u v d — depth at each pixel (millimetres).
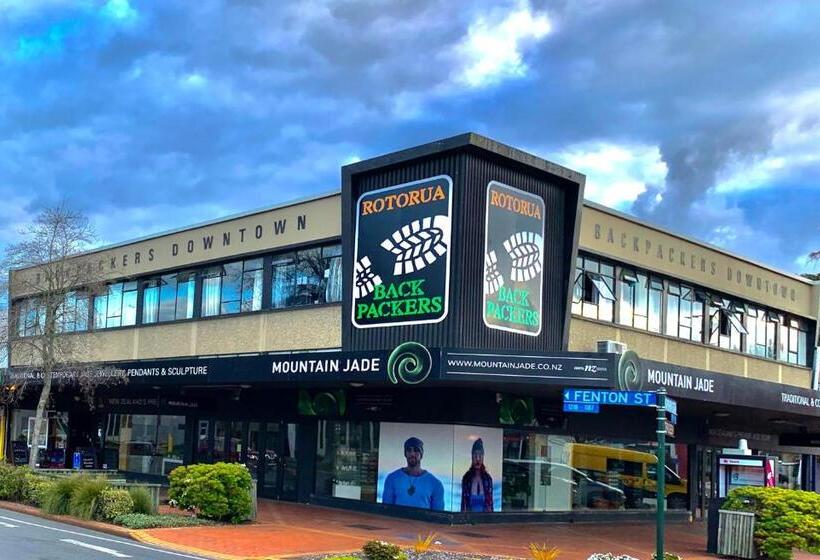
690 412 25844
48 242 24078
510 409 20547
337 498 21891
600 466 23219
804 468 33812
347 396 21922
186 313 27781
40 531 15125
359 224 21047
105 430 31000
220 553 13750
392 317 19859
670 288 27281
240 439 25406
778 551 15836
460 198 19062
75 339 26438
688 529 22672
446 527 18703
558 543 17453
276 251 24688
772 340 32656
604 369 17375
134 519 16391
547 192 21234
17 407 33469
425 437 20016
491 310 19438
